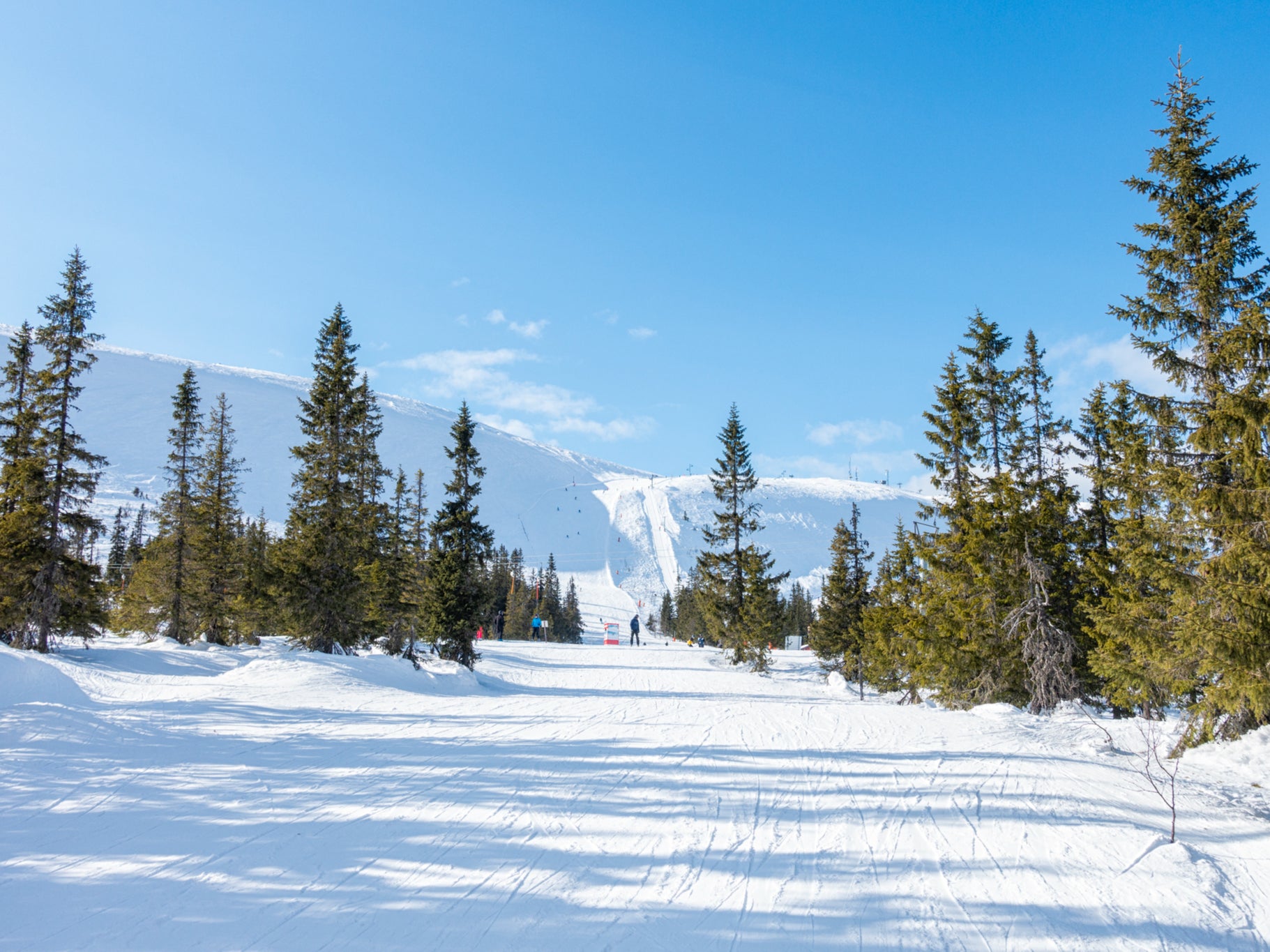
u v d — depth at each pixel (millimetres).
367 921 5047
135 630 35062
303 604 26656
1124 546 11789
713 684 32125
